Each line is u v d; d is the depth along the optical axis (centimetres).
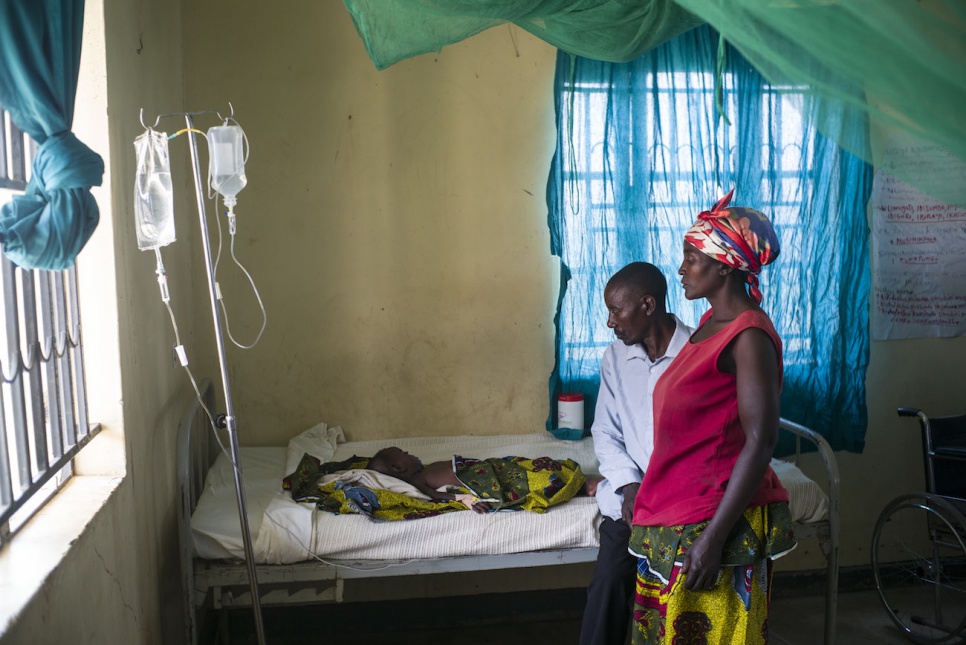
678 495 197
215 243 341
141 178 204
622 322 252
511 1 225
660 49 340
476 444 349
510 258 357
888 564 387
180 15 328
